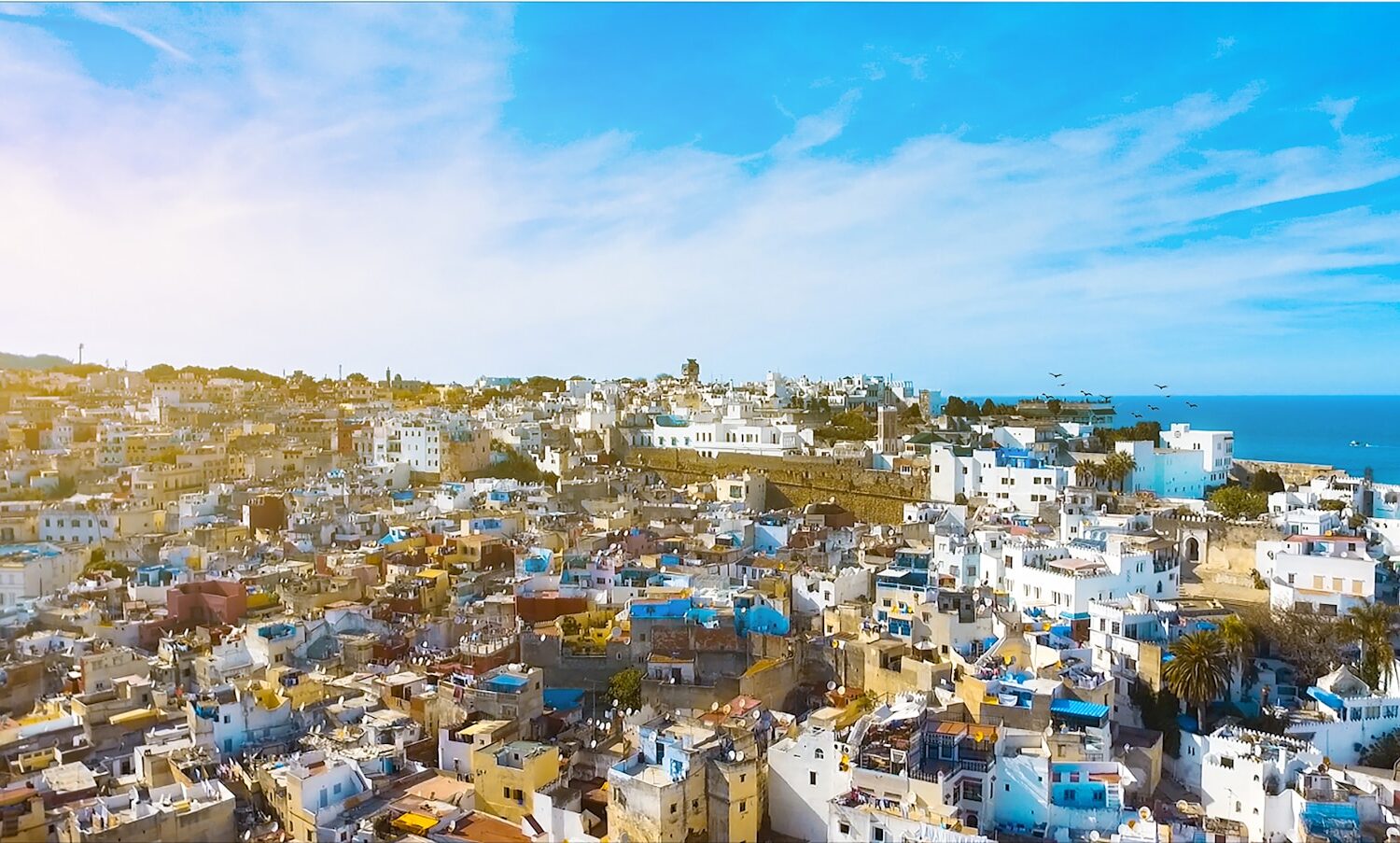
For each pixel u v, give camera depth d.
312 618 146.38
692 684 126.00
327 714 113.94
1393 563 144.50
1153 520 172.00
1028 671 112.06
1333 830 85.00
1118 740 104.44
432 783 99.44
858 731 96.69
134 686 119.50
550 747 99.62
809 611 151.12
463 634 146.25
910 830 85.50
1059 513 183.88
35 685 126.44
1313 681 118.62
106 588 165.88
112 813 88.62
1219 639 112.12
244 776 99.12
